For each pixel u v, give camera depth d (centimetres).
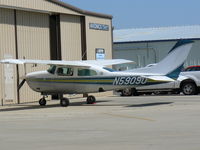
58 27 2828
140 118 1470
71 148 984
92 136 1137
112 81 2022
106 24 3278
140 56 4722
